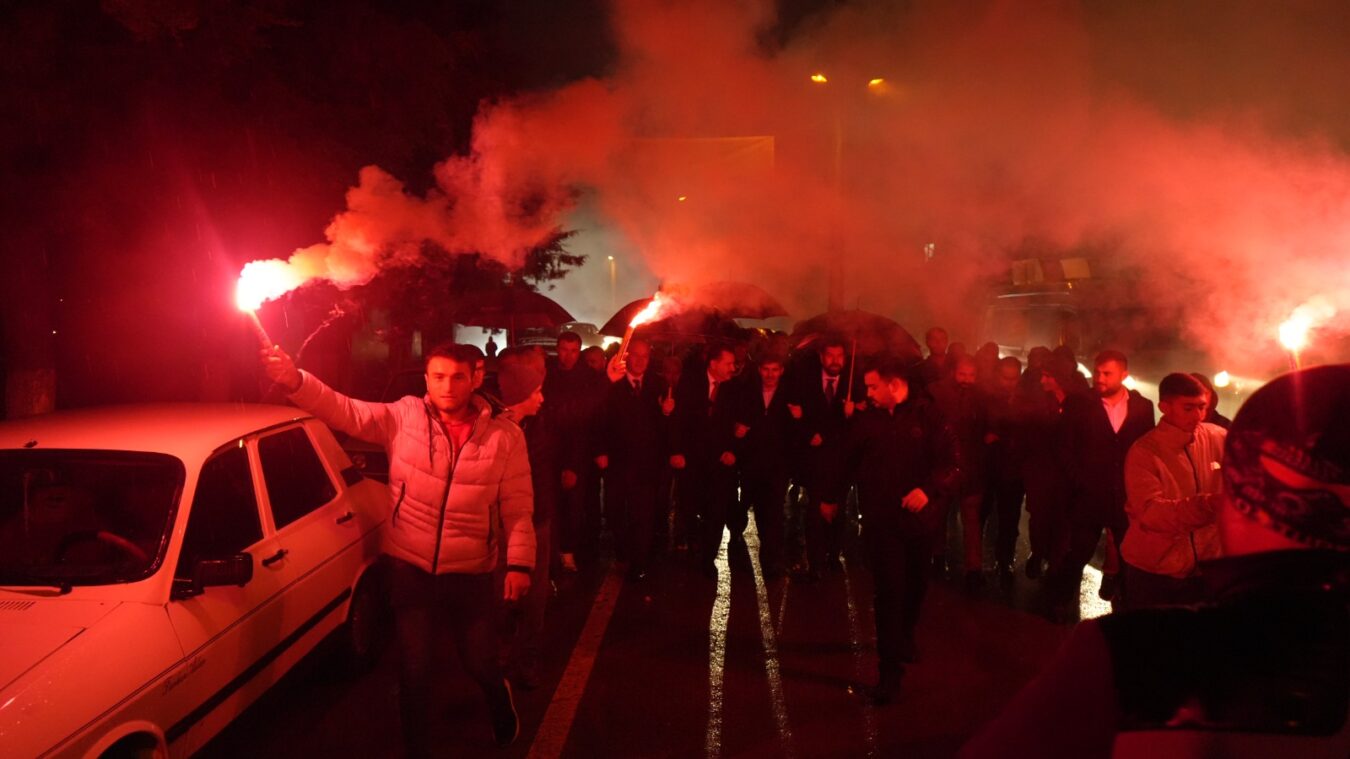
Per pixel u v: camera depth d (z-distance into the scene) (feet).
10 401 27.14
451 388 14.17
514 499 14.73
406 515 14.32
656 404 26.32
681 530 29.55
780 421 25.76
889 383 18.04
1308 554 4.00
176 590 12.89
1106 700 4.01
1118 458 21.93
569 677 18.75
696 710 17.22
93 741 10.85
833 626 22.02
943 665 19.61
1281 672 3.81
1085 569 27.55
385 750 15.48
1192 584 14.55
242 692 13.85
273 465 16.47
